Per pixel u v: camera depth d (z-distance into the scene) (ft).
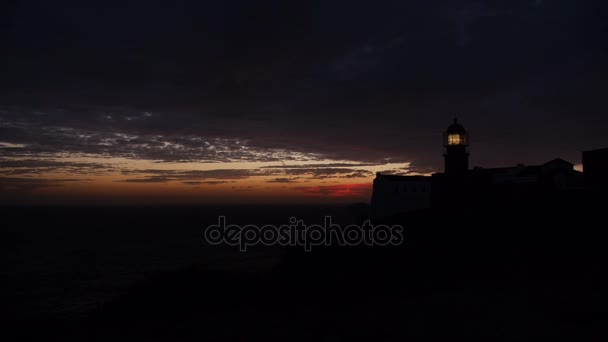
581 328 38.04
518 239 84.12
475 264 72.02
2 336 75.46
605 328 37.58
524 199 122.83
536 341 36.22
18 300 128.67
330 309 56.34
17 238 339.36
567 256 67.10
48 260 216.95
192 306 81.20
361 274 82.99
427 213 148.87
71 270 184.55
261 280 110.11
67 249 263.29
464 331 40.32
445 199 156.76
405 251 95.40
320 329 46.11
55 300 128.67
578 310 42.60
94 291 142.20
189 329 52.06
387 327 44.09
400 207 197.36
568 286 51.49
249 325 51.01
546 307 44.60
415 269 76.38
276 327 48.78
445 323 43.27
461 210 131.64
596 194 105.29
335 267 102.01
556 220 91.40
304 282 89.71
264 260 204.23
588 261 62.49
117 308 88.17
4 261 214.48
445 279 65.57
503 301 48.49
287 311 58.49
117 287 148.46
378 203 205.77
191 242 300.40
